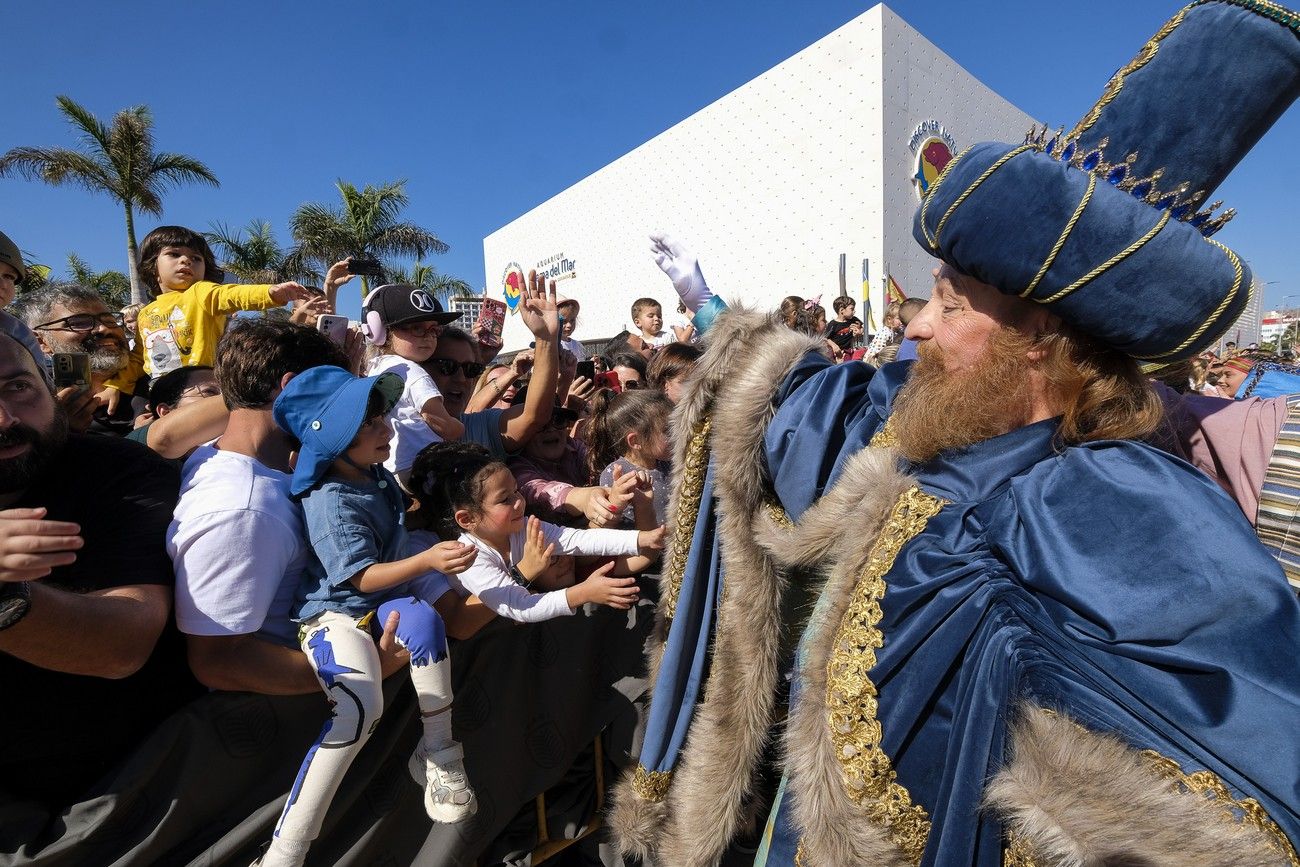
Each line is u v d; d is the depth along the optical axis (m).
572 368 3.57
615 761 2.16
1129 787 0.76
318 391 1.57
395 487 1.80
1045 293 0.95
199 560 1.36
